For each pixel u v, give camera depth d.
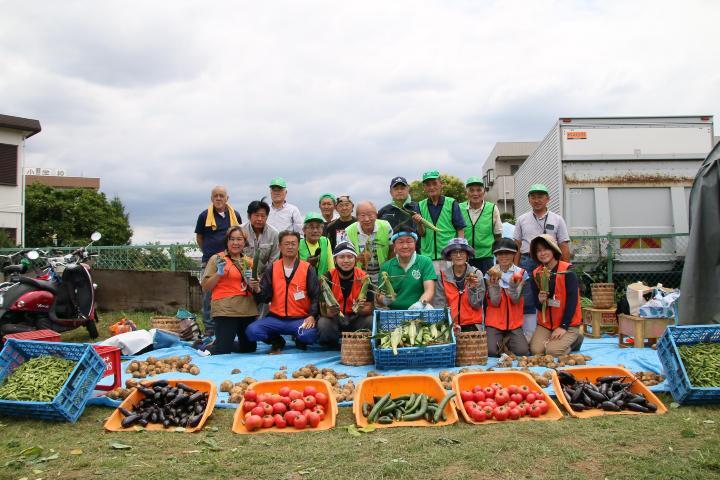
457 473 3.38
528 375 4.95
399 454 3.71
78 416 4.72
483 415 4.40
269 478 3.38
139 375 6.21
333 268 7.58
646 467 3.37
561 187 11.56
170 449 3.95
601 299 8.88
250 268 7.79
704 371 4.73
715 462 3.39
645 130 11.55
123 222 35.72
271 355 7.36
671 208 11.47
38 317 8.75
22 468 3.62
